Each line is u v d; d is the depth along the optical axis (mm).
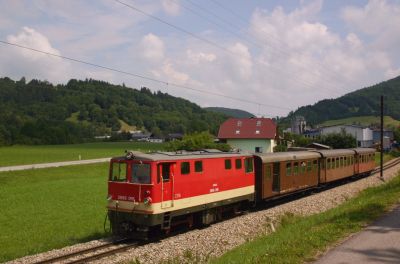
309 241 12797
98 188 35781
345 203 24188
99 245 15891
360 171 43875
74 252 14719
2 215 24703
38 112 182500
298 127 115062
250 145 73562
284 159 27500
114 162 18078
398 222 15164
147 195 16984
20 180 41938
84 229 20953
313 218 18875
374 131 114562
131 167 17531
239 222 20047
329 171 35094
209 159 20266
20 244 18094
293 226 17375
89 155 74938
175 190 18031
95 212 25641
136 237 17188
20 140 123750
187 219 19328
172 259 14102
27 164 55531
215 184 20609
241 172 22875
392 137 112938
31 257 14641
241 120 76438
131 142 137375
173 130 177250
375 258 10945
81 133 159500
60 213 25328
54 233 20094
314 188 33062
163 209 17375
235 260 11961
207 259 13523
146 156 17500
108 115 194750
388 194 22656
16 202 29047
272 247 12578
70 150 91250
